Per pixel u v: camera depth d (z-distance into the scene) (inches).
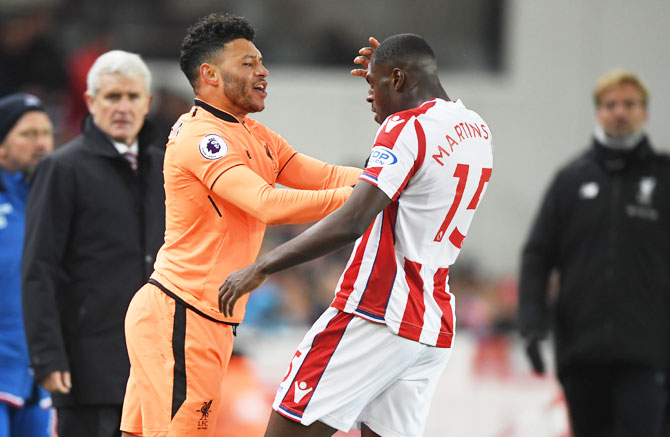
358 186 482.3
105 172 672.4
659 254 746.8
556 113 1856.5
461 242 531.2
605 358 741.3
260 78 539.2
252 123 559.2
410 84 515.5
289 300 1316.4
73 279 666.2
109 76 676.7
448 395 1017.5
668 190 751.7
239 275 488.4
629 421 733.9
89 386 652.1
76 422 660.1
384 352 508.1
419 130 492.4
